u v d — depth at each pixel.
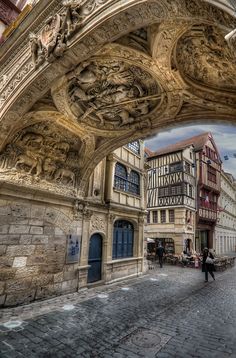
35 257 6.32
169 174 19.56
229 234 30.08
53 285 6.73
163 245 18.53
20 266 5.93
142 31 3.69
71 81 4.79
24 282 5.98
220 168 25.27
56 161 7.21
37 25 4.34
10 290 5.64
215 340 4.19
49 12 4.02
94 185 8.70
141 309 5.93
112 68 4.54
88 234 8.20
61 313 5.42
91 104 5.59
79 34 3.53
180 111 5.64
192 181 19.94
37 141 6.40
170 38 3.60
